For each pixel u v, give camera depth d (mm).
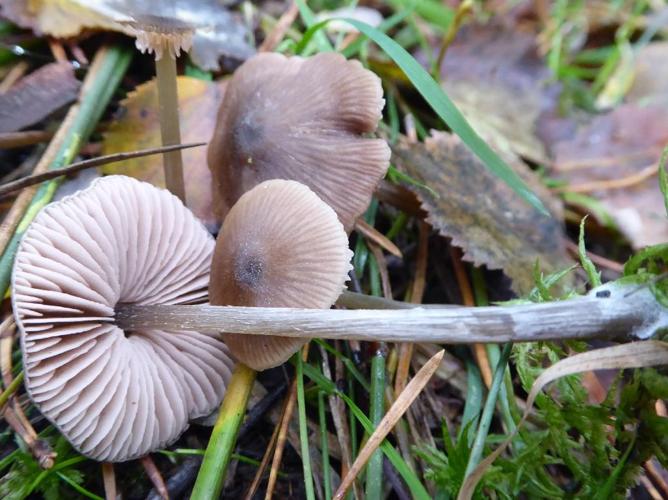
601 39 149
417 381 71
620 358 59
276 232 71
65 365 66
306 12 106
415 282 92
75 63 98
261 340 71
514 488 67
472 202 96
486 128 116
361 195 79
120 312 73
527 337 64
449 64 127
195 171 91
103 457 69
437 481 69
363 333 66
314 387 78
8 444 73
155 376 72
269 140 81
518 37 129
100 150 93
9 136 88
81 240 68
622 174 116
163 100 79
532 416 78
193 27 73
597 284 68
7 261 77
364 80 80
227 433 69
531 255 94
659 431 62
